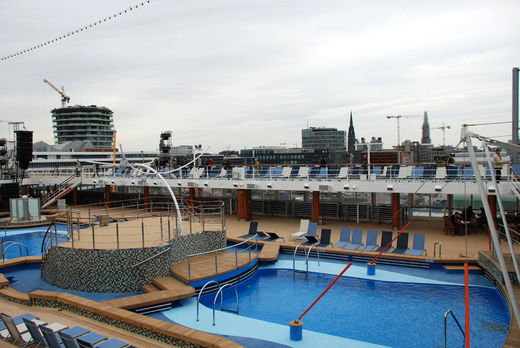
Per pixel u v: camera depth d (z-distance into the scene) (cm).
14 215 2812
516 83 2111
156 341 920
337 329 1063
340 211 2436
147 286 1355
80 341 810
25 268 1686
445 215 2136
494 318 1109
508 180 1786
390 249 1698
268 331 1035
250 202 2528
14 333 886
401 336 1013
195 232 1641
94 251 1371
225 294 1355
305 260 1733
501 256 777
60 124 12656
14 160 3769
